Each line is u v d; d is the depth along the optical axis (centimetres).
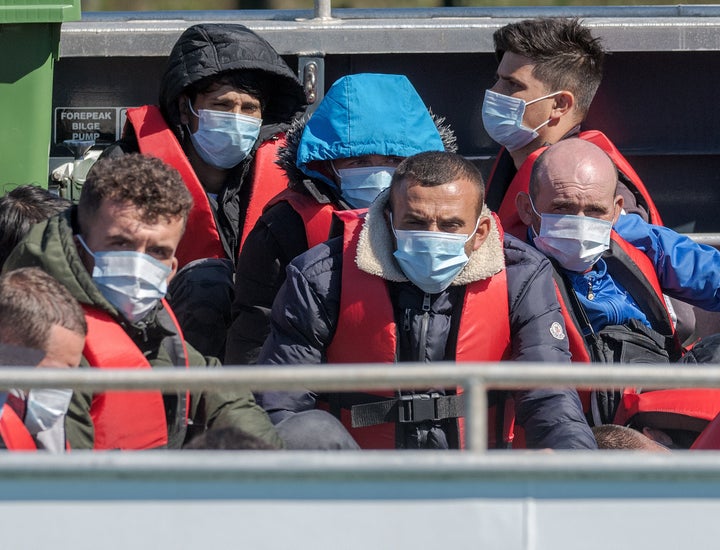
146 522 668
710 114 1762
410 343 1140
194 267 1441
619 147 1766
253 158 1566
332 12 1728
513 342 1168
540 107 1519
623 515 665
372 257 1145
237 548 667
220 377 700
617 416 1273
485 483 667
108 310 1027
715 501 664
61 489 668
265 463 666
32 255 1034
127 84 1723
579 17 1730
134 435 1016
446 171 1121
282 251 1366
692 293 1411
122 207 1043
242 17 1719
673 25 1689
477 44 1673
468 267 1143
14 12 1444
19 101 1470
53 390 934
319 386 700
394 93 1404
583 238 1298
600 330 1324
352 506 667
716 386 698
